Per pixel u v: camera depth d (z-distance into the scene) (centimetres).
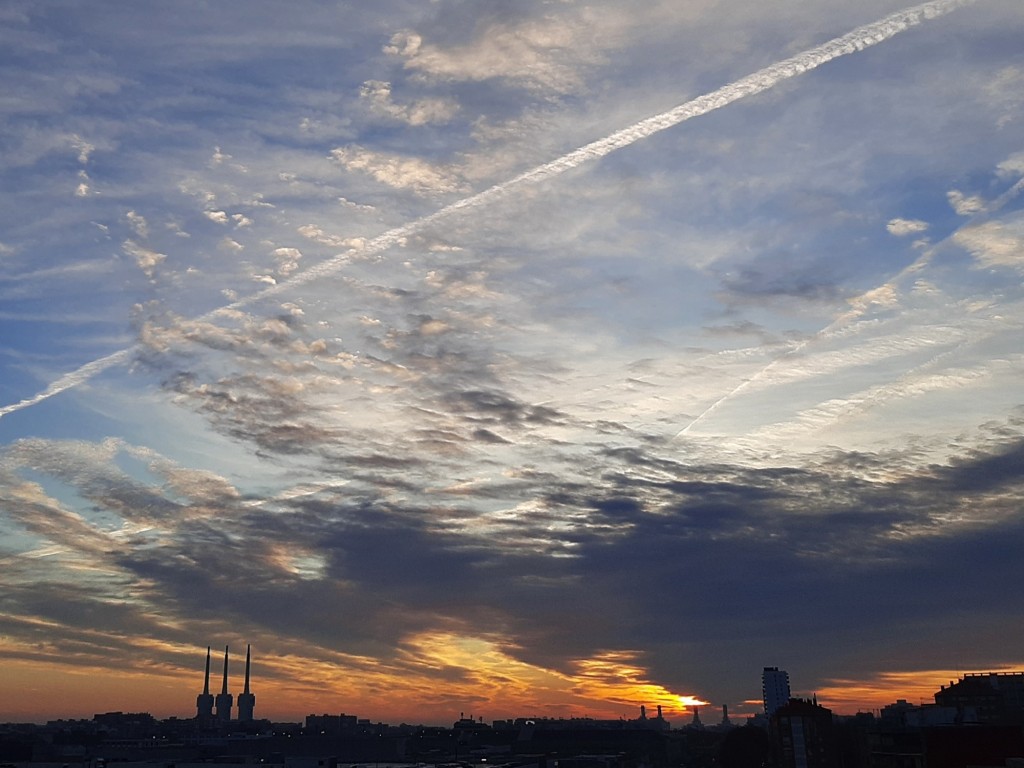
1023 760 11156
